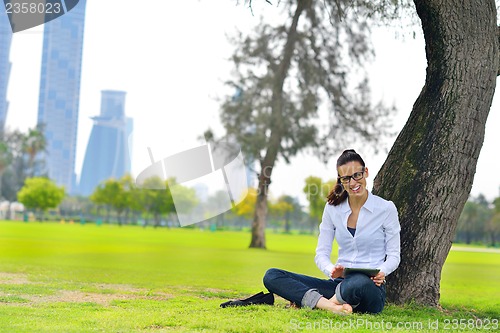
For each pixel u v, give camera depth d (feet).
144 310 13.69
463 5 15.31
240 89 61.26
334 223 13.32
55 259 34.55
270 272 13.52
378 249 13.04
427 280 15.01
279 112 60.64
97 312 13.15
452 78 15.35
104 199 161.48
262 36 60.59
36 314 12.51
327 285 13.47
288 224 152.76
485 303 18.65
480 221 84.33
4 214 202.90
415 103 16.08
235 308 13.30
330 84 60.39
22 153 202.69
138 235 86.89
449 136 15.20
